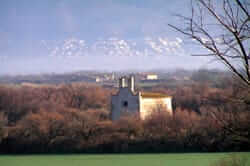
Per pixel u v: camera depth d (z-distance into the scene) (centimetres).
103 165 9212
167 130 11144
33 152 11881
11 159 10825
